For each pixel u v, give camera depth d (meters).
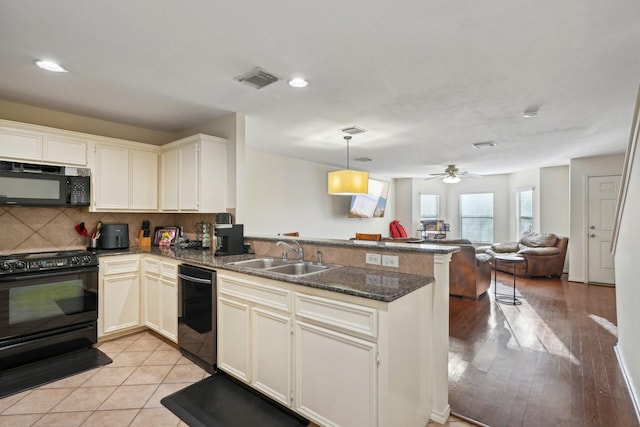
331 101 2.96
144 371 2.55
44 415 2.00
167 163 3.60
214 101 2.97
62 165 2.97
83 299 2.88
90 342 2.92
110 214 3.59
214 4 1.58
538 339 3.22
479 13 1.65
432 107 3.11
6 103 2.94
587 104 3.00
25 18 1.70
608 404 2.13
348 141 4.57
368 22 1.74
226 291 2.37
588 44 1.95
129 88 2.67
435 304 1.98
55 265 2.72
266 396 2.21
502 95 2.79
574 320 3.80
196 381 2.40
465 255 4.69
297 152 5.45
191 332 2.67
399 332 1.64
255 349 2.16
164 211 3.62
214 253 3.02
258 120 3.56
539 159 6.00
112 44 1.98
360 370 1.61
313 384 1.81
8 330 2.48
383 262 2.24
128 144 3.44
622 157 5.49
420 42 1.94
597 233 5.72
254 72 2.36
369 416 1.57
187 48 2.03
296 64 2.24
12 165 2.67
